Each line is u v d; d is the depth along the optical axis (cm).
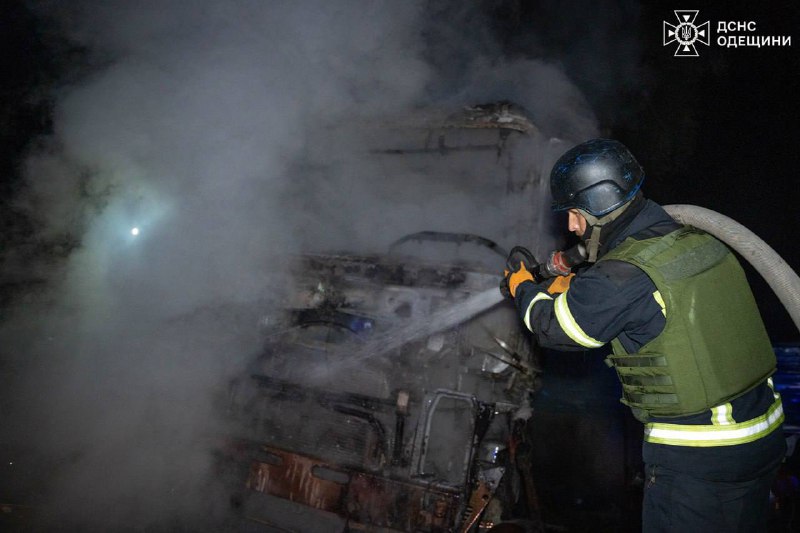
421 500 259
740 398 162
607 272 161
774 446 166
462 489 258
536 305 177
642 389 166
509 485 292
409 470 271
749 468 161
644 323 161
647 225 174
